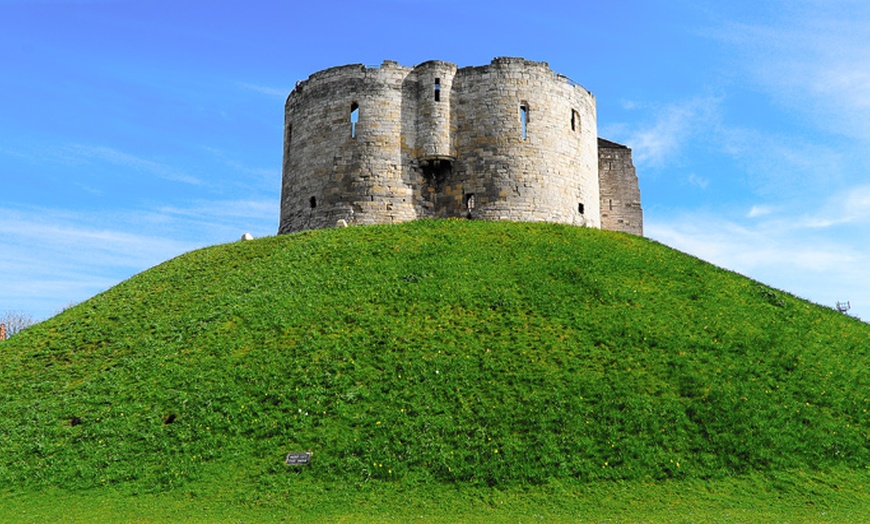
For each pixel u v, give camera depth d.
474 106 51.47
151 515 22.97
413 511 22.97
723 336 33.38
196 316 36.56
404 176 50.91
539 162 50.97
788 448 26.12
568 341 32.41
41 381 32.72
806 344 33.53
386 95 51.66
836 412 28.45
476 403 28.31
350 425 27.50
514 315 34.72
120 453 26.97
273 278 39.84
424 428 26.98
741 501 23.31
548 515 22.41
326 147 51.88
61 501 24.44
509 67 51.62
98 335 36.41
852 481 24.66
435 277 38.38
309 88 53.50
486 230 45.00
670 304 36.31
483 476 24.69
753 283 40.78
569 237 44.44
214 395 29.61
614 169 61.66
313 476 25.16
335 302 36.28
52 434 28.52
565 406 27.92
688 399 28.48
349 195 50.47
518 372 30.08
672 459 25.38
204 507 23.55
